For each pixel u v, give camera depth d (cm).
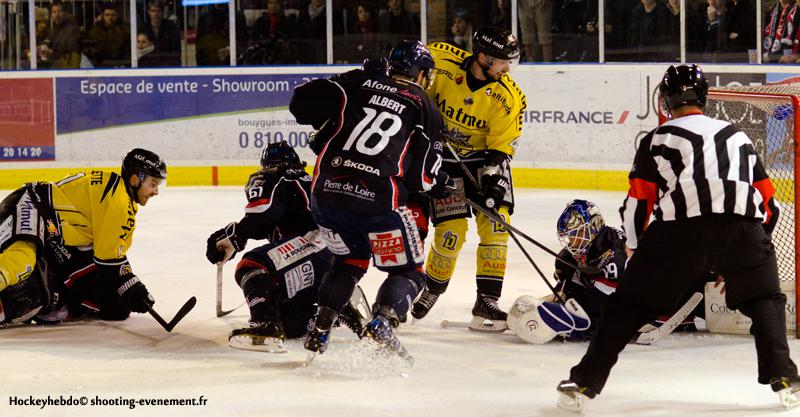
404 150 795
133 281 956
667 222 673
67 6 2188
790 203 1119
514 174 2147
